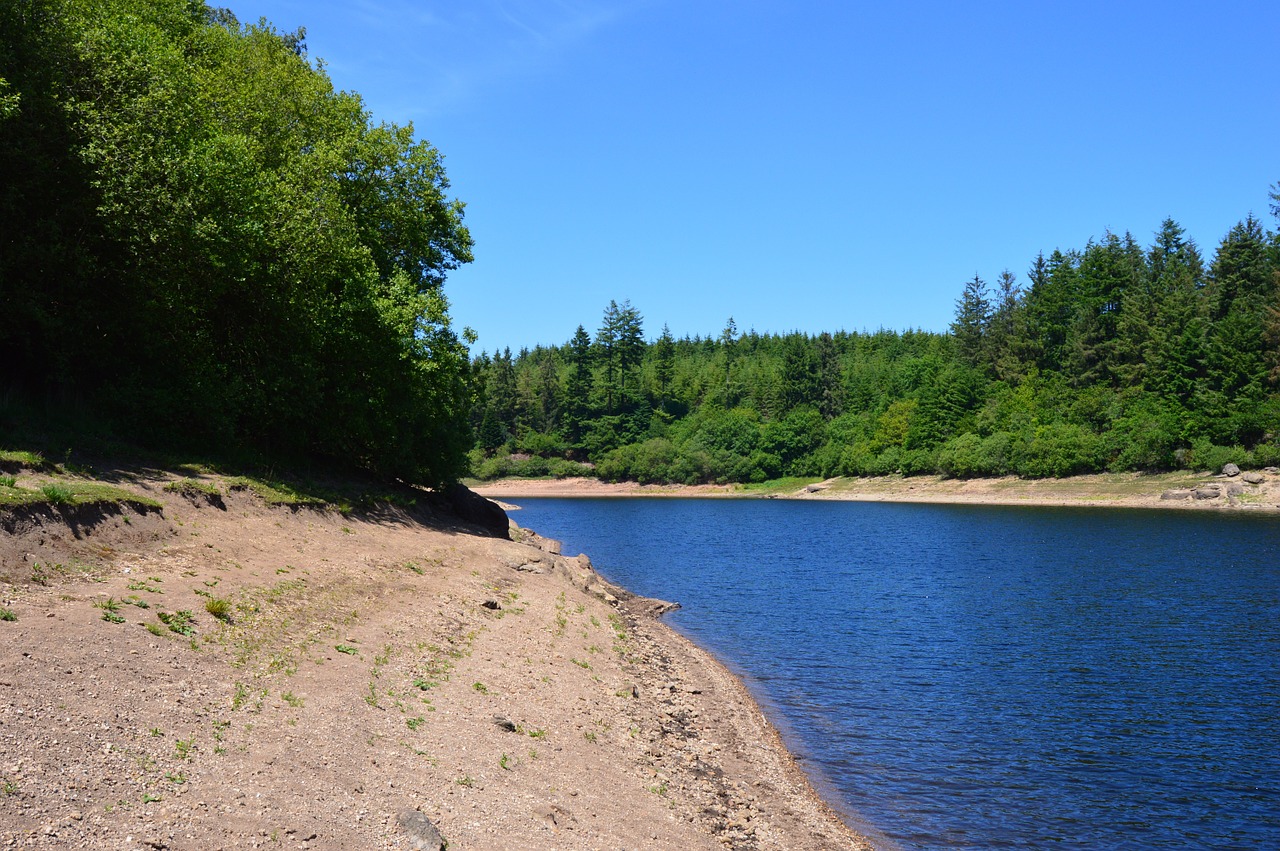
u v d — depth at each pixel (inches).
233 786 329.1
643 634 986.7
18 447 704.4
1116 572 1600.6
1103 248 4355.3
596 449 5846.5
